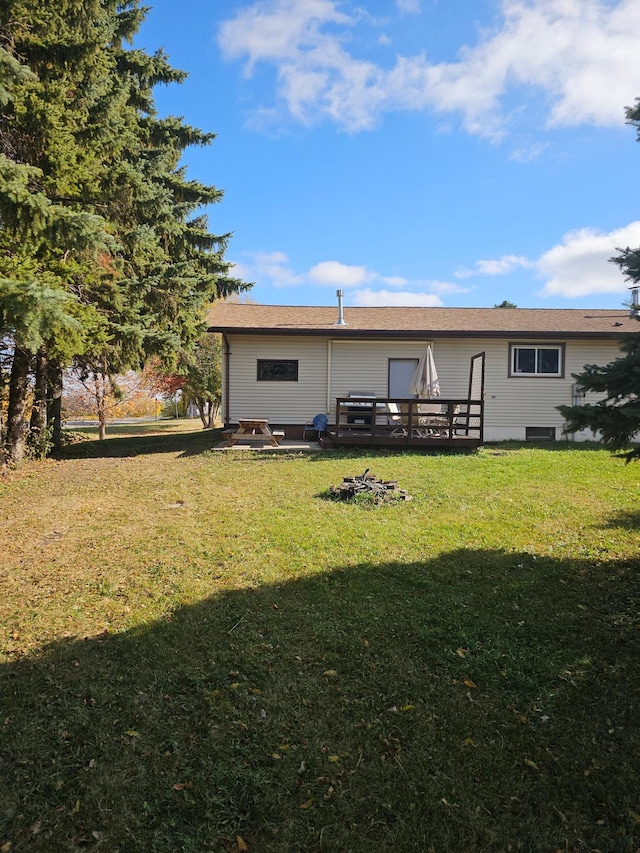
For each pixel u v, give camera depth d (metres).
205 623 3.57
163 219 14.00
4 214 6.79
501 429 14.30
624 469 8.91
